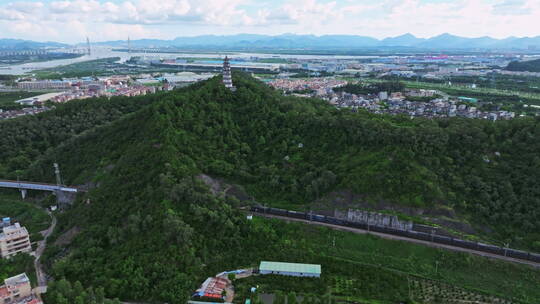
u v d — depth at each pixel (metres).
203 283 156.88
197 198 187.62
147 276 155.75
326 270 165.75
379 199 194.50
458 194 192.75
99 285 154.12
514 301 147.62
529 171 192.38
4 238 182.75
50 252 181.62
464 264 165.38
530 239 171.50
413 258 170.62
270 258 172.12
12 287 146.00
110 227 178.62
